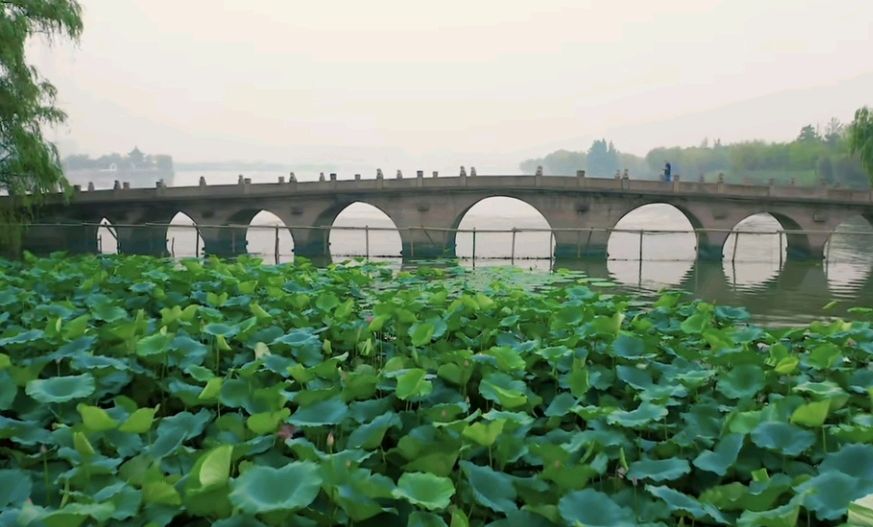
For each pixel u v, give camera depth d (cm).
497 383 431
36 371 425
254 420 340
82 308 759
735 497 289
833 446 344
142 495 270
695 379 442
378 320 569
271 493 251
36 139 2078
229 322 657
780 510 259
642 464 322
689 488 335
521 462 351
